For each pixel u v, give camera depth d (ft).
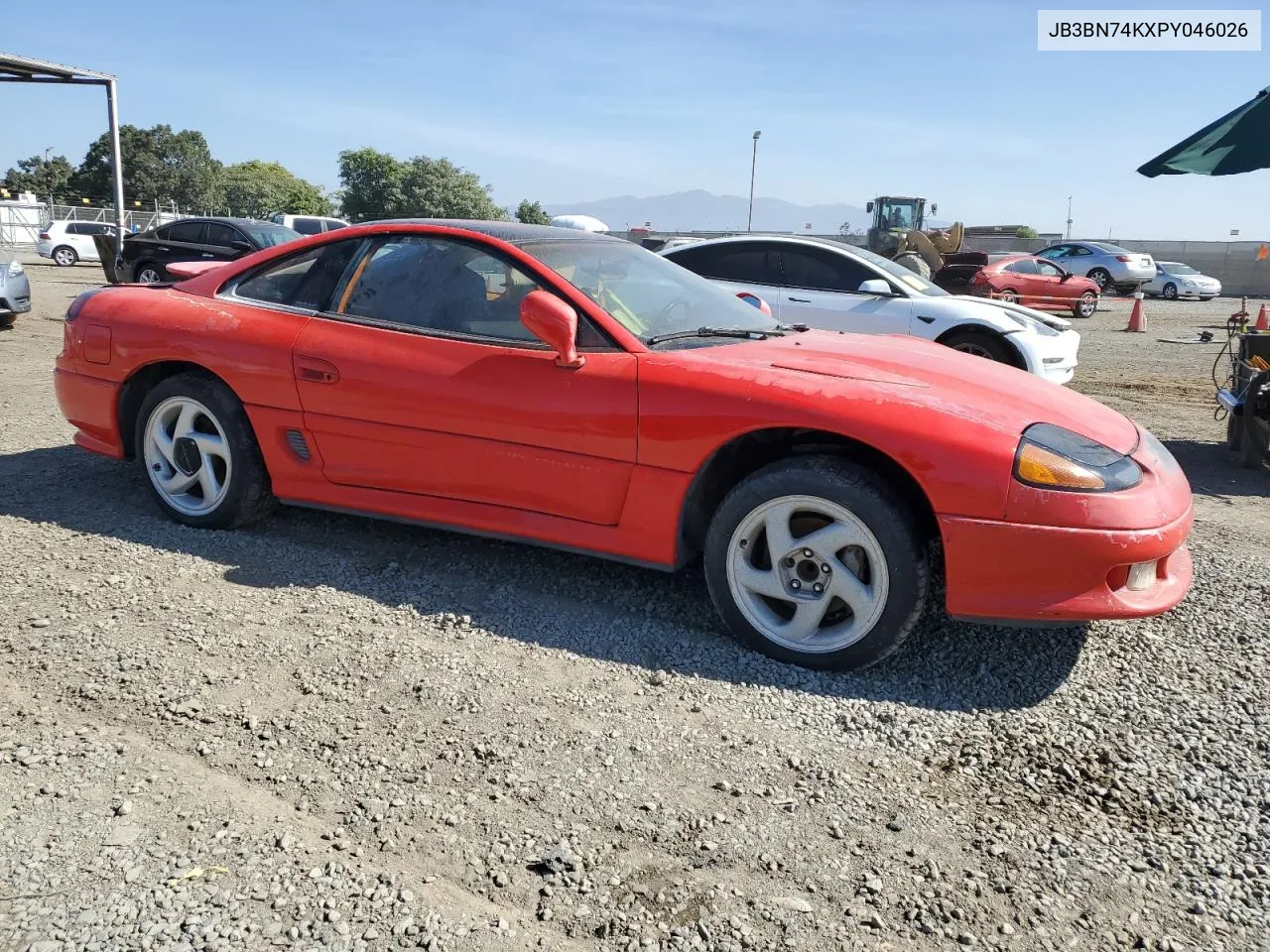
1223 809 7.68
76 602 10.73
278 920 6.11
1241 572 13.10
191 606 10.78
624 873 6.73
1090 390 31.53
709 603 11.50
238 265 13.47
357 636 10.24
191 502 13.43
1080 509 8.93
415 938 6.01
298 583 11.59
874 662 9.76
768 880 6.72
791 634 10.02
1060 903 6.57
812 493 9.59
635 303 11.69
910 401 9.58
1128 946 6.20
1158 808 7.69
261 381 12.30
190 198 254.47
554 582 11.93
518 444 10.89
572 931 6.16
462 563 12.42
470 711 8.82
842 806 7.61
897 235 92.53
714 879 6.70
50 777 7.51
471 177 236.22
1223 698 9.52
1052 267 63.36
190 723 8.41
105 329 13.56
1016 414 9.76
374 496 12.11
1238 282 117.29
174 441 13.24
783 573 9.99
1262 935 6.31
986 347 25.77
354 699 8.95
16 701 8.62
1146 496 9.24
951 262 59.26
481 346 11.23
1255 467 20.21
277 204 274.16
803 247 27.45
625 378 10.37
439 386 11.22
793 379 10.00
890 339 12.82
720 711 9.03
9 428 19.25
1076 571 9.00
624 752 8.26
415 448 11.55
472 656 9.89
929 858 7.00
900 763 8.27
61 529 13.14
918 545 9.40
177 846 6.78
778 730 8.73
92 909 6.12
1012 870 6.89
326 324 12.23
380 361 11.60
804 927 6.26
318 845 6.88
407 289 12.03
